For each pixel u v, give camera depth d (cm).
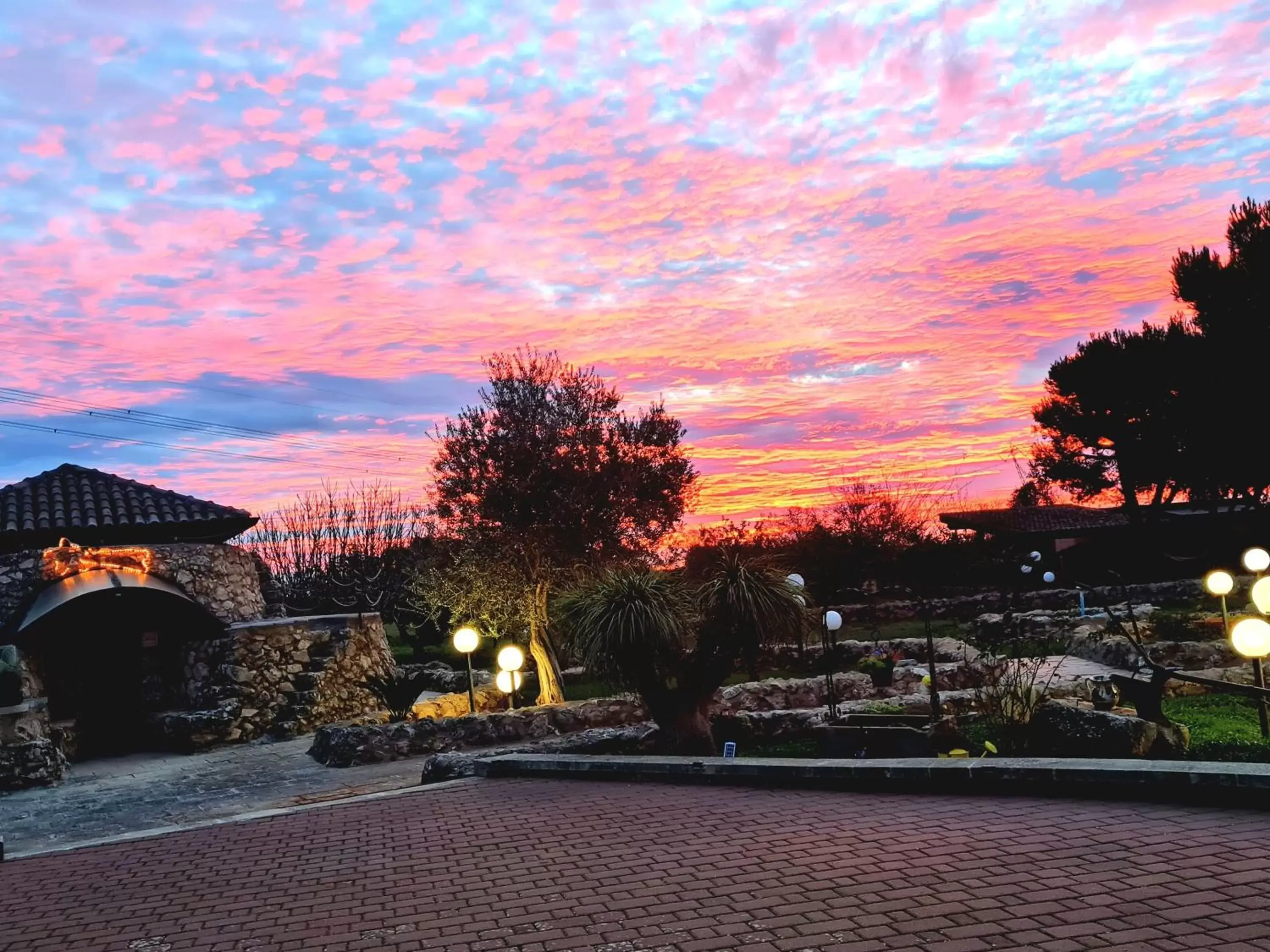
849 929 504
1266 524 3125
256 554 2325
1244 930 451
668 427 2203
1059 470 3684
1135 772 718
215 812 1181
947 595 3453
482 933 555
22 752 1474
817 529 3653
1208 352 2947
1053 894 525
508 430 2153
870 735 1052
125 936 611
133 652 1933
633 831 781
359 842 827
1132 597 3031
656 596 1152
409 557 3600
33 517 2030
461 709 1975
